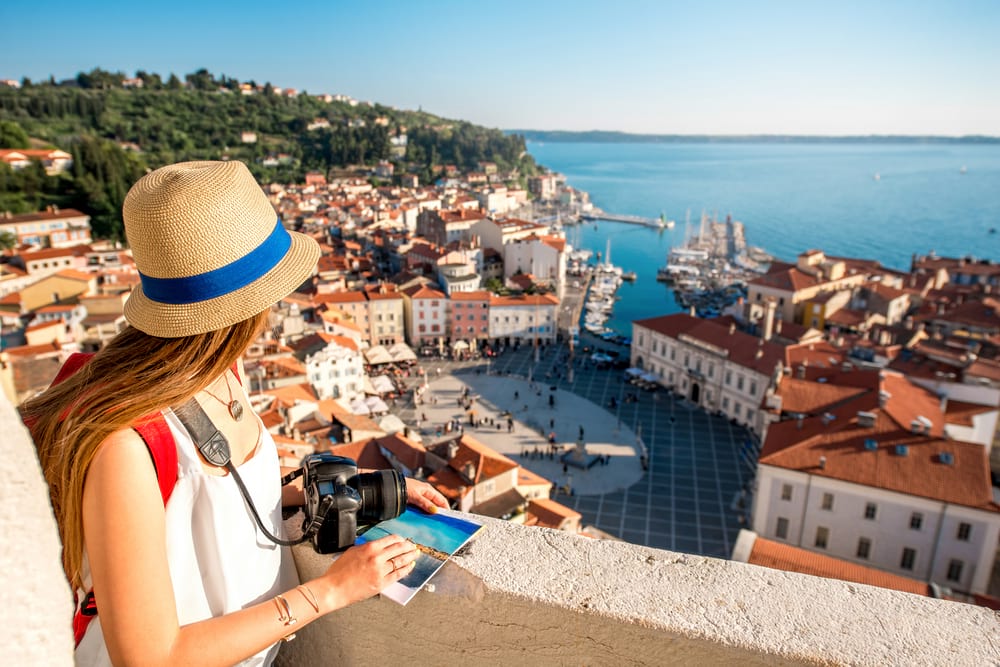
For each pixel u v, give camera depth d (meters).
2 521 1.61
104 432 2.27
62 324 74.00
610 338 118.56
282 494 3.93
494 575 3.40
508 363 103.25
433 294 111.56
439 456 49.50
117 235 147.75
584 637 3.26
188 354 2.46
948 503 41.47
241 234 2.58
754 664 3.03
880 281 120.06
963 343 87.69
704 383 83.31
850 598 3.32
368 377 92.69
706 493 63.00
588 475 66.69
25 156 159.50
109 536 2.19
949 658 2.95
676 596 3.30
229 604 2.80
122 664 2.22
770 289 112.12
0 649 1.57
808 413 52.34
